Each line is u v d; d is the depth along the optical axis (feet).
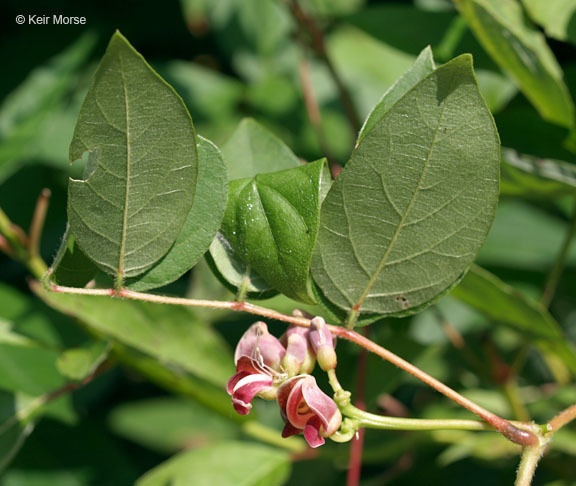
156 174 1.11
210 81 2.32
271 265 1.16
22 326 1.73
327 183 1.17
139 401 2.23
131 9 2.39
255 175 1.18
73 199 1.11
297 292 1.16
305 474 1.98
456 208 1.14
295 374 1.13
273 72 2.33
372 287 1.16
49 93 1.95
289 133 2.25
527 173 1.38
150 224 1.13
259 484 1.50
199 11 2.33
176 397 2.22
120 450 1.88
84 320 1.46
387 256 1.16
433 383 1.15
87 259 1.15
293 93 2.28
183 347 1.50
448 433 1.68
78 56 2.01
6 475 1.77
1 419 1.47
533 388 1.98
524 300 1.39
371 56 2.28
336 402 1.12
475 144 1.11
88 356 1.43
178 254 1.15
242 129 1.24
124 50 1.06
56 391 1.50
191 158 1.11
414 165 1.12
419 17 1.64
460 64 1.09
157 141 1.10
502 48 1.44
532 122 1.49
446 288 1.16
